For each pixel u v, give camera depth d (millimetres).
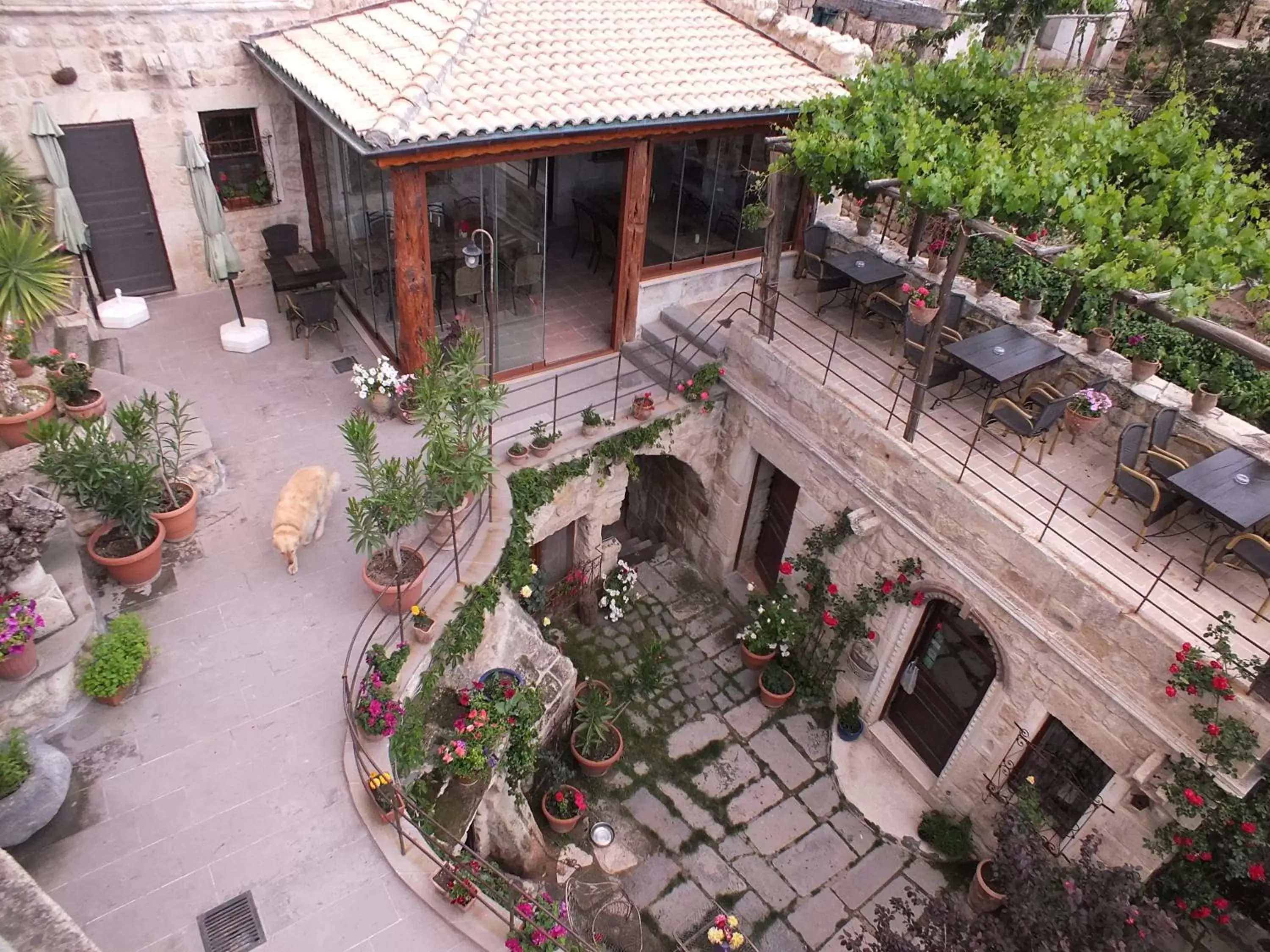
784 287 13859
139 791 6750
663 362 12414
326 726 7355
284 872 6375
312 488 8797
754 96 11398
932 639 10164
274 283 11453
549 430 10992
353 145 8812
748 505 12820
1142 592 7918
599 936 8562
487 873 7324
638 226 11719
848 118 10031
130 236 12438
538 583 11297
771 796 10414
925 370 9164
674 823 10000
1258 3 17812
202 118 12195
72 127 11281
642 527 15250
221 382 11305
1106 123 9961
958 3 18906
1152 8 17625
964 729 9859
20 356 9656
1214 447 8836
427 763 7926
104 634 7629
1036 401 10023
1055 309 11391
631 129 10359
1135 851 8016
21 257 8656
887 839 10047
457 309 11070
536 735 9273
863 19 16703
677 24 13016
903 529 9773
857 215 15414
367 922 6188
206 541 9000
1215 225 8641
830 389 10648
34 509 6797
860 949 7684
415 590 8258
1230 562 8273
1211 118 14305
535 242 11195
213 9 11531
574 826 9766
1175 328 10016
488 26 11117
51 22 10562
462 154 9281
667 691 11625
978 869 9297
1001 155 8617
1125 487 8516
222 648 7895
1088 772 8570
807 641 11703
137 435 8156
